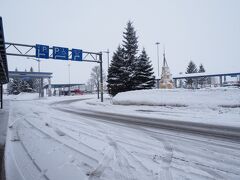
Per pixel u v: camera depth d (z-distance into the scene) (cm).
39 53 2453
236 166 467
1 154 566
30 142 709
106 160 518
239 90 1808
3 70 1844
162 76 3009
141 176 418
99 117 1485
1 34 1097
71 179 408
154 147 636
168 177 411
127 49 3222
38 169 463
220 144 661
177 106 1908
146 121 1238
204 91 1953
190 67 7262
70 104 3231
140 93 2391
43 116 1548
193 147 630
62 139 754
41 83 5981
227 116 1292
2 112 1875
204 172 435
